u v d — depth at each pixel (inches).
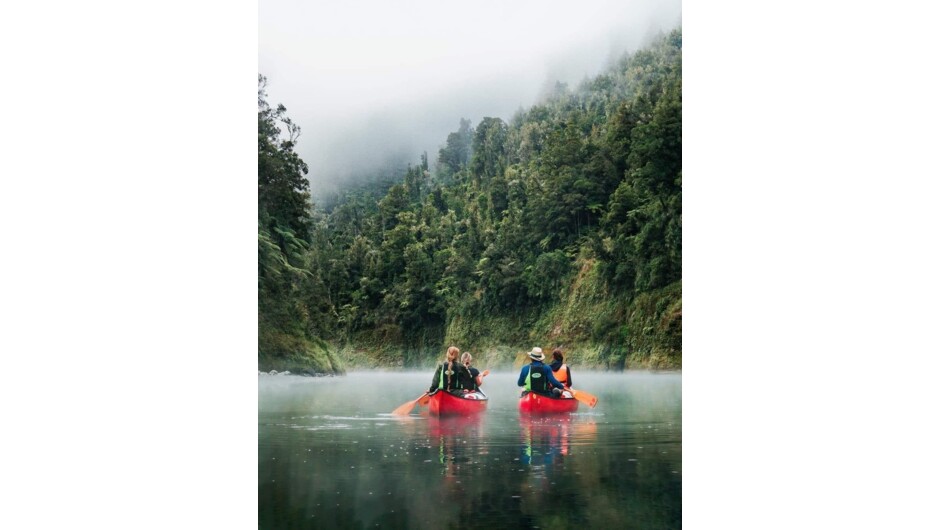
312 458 460.8
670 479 461.4
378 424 511.8
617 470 452.4
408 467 450.9
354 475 448.8
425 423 515.8
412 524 426.0
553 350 553.9
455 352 533.3
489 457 463.8
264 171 559.8
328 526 429.7
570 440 486.9
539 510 430.9
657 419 515.8
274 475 458.3
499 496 436.8
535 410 523.8
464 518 429.4
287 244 572.1
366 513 428.8
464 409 528.4
